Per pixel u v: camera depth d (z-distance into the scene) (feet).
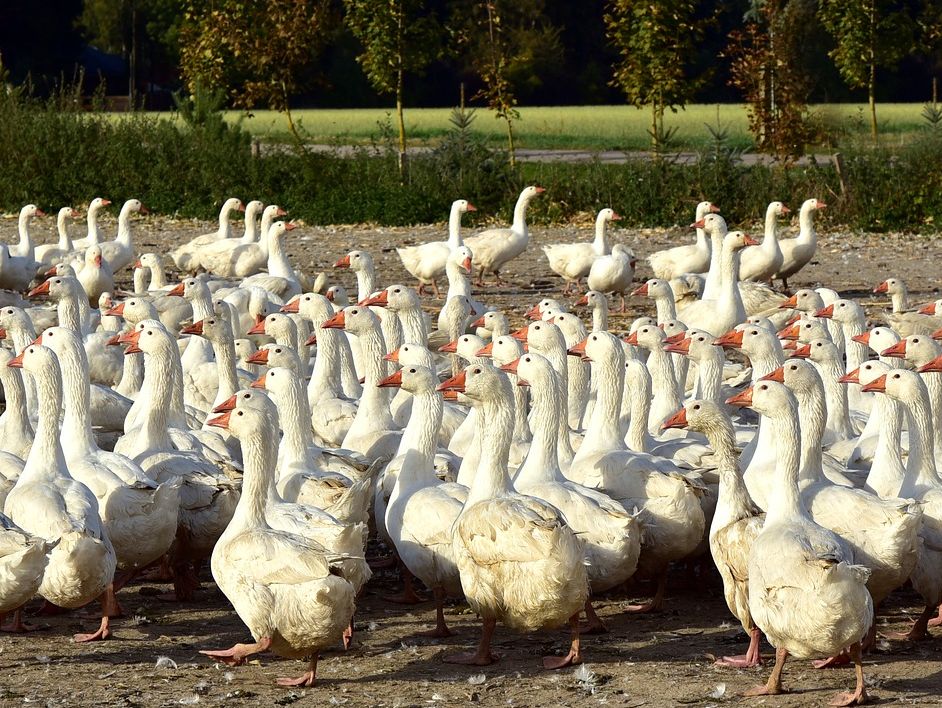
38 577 27.50
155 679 27.58
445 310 56.08
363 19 138.72
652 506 33.09
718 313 63.77
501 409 31.37
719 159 121.80
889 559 28.99
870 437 38.47
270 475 29.60
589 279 77.97
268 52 140.97
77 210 130.00
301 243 108.78
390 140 140.26
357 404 46.01
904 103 281.74
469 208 89.61
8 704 25.72
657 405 43.80
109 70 323.78
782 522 27.96
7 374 37.91
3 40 291.99
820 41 182.50
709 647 30.35
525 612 28.02
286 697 26.58
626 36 130.52
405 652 30.19
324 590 25.89
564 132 225.56
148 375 37.73
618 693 26.68
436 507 32.12
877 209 112.68
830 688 26.71
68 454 34.81
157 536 32.37
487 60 147.95
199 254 87.92
